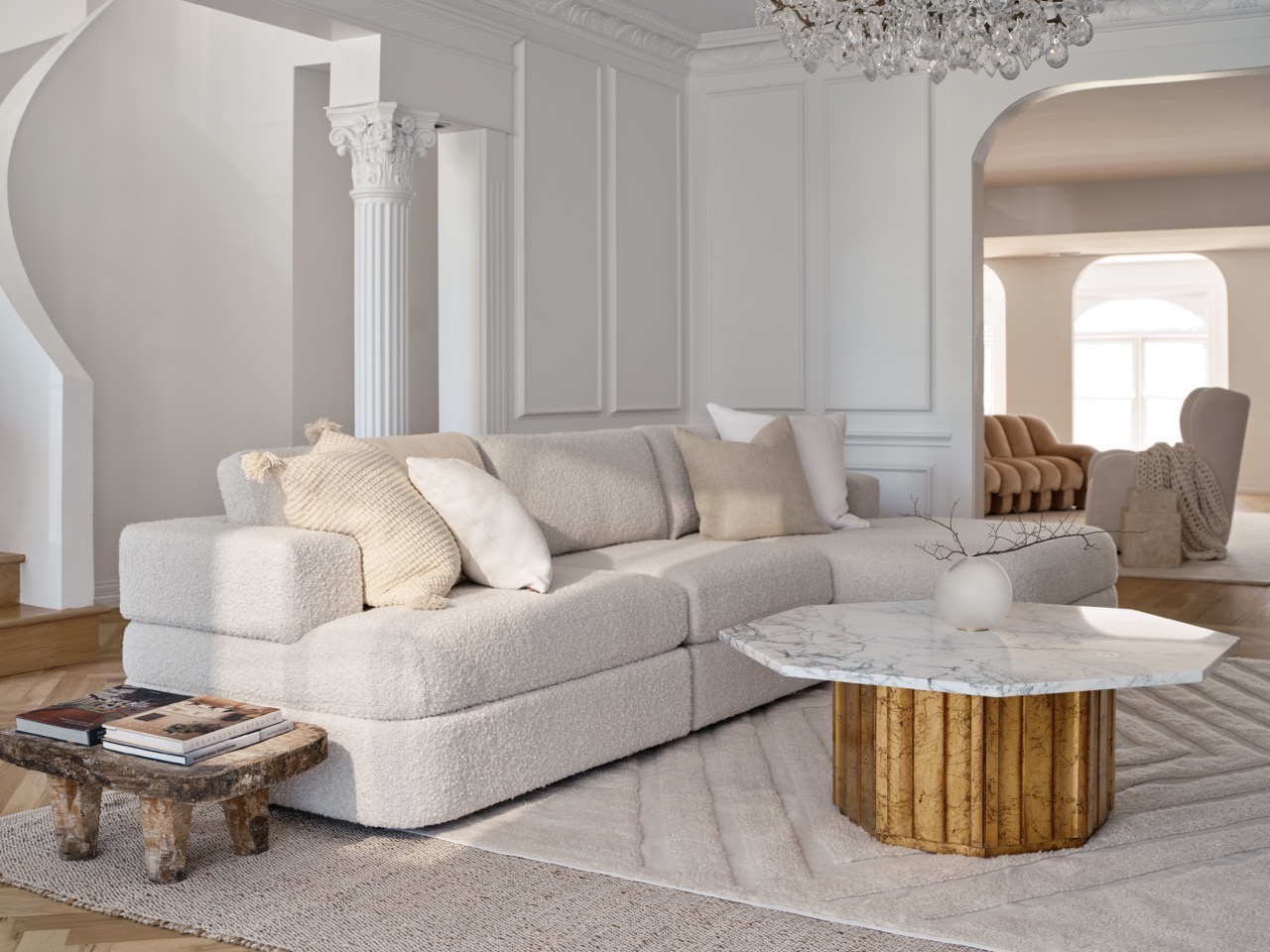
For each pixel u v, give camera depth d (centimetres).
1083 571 437
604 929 226
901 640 280
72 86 566
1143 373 1480
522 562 319
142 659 307
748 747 343
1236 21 554
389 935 224
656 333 644
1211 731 355
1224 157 945
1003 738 260
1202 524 746
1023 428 1129
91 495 479
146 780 241
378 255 488
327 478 302
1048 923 225
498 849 265
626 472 436
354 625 278
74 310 568
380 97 479
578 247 590
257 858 263
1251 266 1298
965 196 601
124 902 240
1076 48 579
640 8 602
